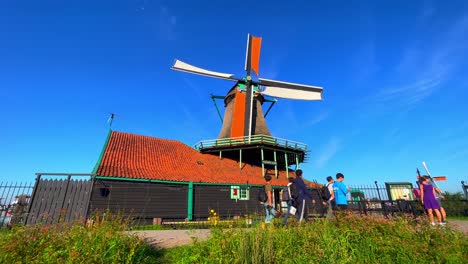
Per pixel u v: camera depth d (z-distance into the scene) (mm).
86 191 9898
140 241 5652
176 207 17844
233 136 28781
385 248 4809
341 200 8703
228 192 20359
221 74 31094
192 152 25172
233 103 31609
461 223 9109
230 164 25391
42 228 5484
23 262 4375
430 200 8039
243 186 21078
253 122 30953
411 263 4477
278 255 4637
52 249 4656
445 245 4809
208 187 19734
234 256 4535
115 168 17203
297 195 7406
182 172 20172
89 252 4543
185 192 18594
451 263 4320
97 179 15789
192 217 18156
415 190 10078
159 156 21672
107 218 6473
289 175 27828
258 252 4426
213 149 26281
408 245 4812
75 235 5172
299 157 29047
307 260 4574
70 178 10055
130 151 20641
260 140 24906
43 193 9805
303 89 31562
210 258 4711
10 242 4684
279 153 27844
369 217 6082
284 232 5660
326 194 8219
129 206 16219
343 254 4672
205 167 22703
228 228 5875
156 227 12828
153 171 18672
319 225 5984
